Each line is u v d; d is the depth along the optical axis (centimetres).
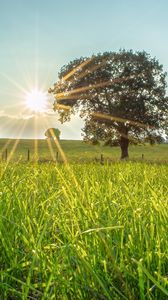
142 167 1433
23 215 418
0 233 362
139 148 12294
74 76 8881
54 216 416
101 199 465
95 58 8719
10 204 446
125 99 8488
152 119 8538
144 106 8450
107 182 729
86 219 371
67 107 8831
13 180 655
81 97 8706
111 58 8662
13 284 324
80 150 10875
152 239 331
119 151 11038
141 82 8506
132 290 286
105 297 281
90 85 8644
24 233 364
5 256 349
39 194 578
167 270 316
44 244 365
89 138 8812
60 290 296
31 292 325
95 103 8731
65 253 312
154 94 8694
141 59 8575
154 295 286
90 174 959
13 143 11994
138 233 348
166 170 1330
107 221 376
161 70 8694
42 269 317
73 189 502
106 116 8444
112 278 301
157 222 353
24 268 337
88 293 287
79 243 325
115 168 1260
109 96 8575
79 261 299
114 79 8594
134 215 372
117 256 341
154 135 8619
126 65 8569
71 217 397
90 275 293
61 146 11662
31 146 11488
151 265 310
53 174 929
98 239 333
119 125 8538
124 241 376
